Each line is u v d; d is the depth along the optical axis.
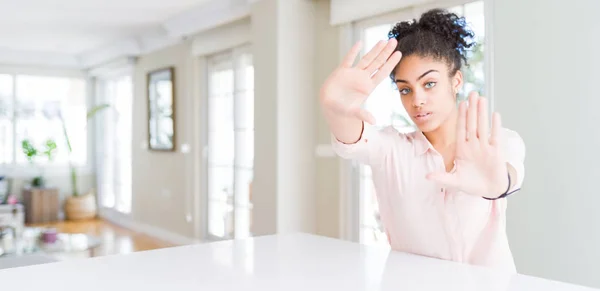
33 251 3.82
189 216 5.20
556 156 2.41
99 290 0.78
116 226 6.50
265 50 3.77
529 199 2.52
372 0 3.26
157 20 5.01
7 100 6.73
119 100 6.77
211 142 5.00
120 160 6.75
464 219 1.08
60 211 7.14
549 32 2.44
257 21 3.85
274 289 0.79
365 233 3.55
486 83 2.70
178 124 5.38
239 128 4.56
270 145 3.72
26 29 5.43
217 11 4.37
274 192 3.68
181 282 0.83
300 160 3.77
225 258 1.00
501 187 0.92
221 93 4.86
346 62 0.98
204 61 5.03
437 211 1.11
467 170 0.93
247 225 4.49
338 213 3.68
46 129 7.02
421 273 0.89
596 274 2.29
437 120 1.09
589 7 2.29
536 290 0.79
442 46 1.07
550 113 2.43
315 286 0.81
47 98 7.02
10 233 4.79
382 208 1.21
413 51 1.08
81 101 7.29
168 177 5.57
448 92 1.09
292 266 0.94
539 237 2.48
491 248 1.08
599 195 2.27
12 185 6.79
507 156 1.01
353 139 1.08
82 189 7.31
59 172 7.13
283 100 3.67
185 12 4.67
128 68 6.32
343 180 3.62
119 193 6.79
